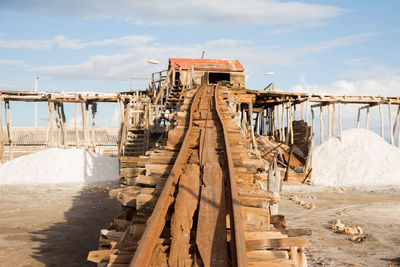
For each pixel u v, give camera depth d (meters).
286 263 4.06
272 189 8.15
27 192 18.58
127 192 6.12
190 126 9.30
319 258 7.66
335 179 25.23
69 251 8.12
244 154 7.89
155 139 20.69
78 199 16.14
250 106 27.78
